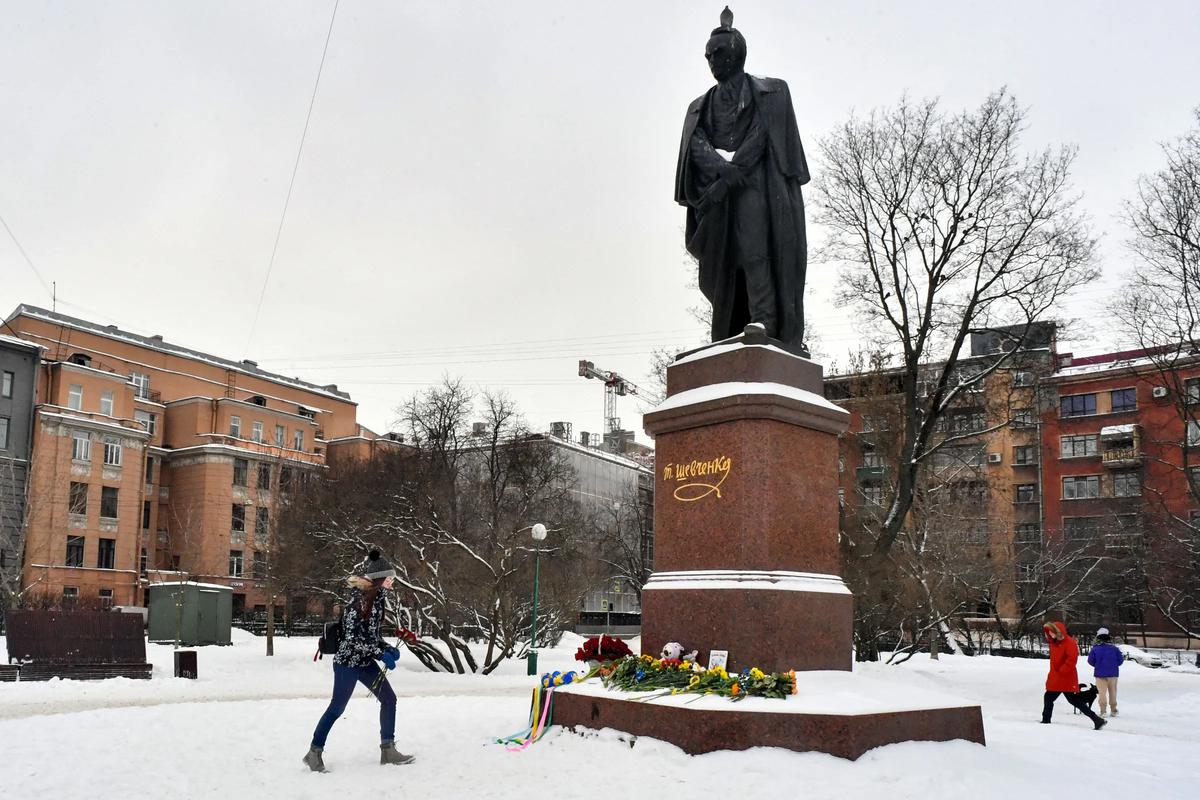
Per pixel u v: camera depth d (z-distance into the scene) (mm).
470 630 35500
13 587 46656
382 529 29641
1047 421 62375
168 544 65750
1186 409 28797
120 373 67062
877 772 6395
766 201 10016
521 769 7023
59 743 8625
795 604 8102
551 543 34938
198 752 8148
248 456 67438
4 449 53188
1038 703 21094
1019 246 26422
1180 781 7363
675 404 9055
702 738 6957
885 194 27312
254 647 38062
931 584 32219
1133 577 53281
